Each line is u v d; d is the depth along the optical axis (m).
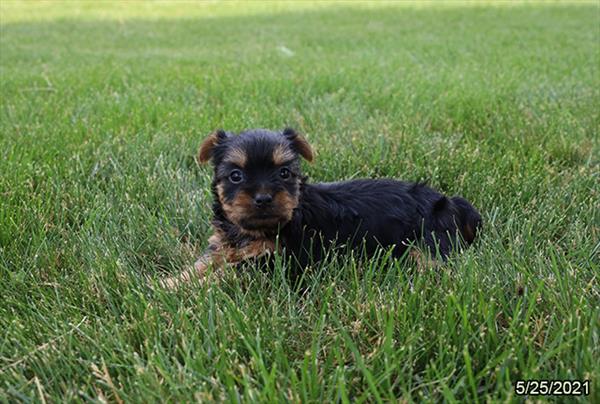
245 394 0.43
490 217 0.66
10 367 0.46
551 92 1.12
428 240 0.61
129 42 2.09
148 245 0.64
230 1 3.69
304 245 0.59
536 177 0.73
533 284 0.52
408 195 0.63
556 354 0.45
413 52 1.70
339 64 1.50
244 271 0.57
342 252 0.60
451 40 1.94
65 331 0.49
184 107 1.05
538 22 2.40
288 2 3.57
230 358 0.47
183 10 3.26
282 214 0.57
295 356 0.48
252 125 0.92
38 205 0.68
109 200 0.71
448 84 1.21
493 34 2.08
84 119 0.98
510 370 0.44
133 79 1.32
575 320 0.47
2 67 1.53
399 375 0.44
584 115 0.98
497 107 1.01
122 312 0.53
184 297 0.54
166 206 0.71
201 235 0.67
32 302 0.54
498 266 0.56
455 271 0.56
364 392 0.42
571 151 0.82
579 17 2.53
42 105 1.07
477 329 0.48
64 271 0.58
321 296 0.54
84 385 0.46
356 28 2.35
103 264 0.58
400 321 0.49
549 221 0.64
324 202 0.61
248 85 1.22
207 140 0.63
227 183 0.59
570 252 0.58
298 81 1.27
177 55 1.75
